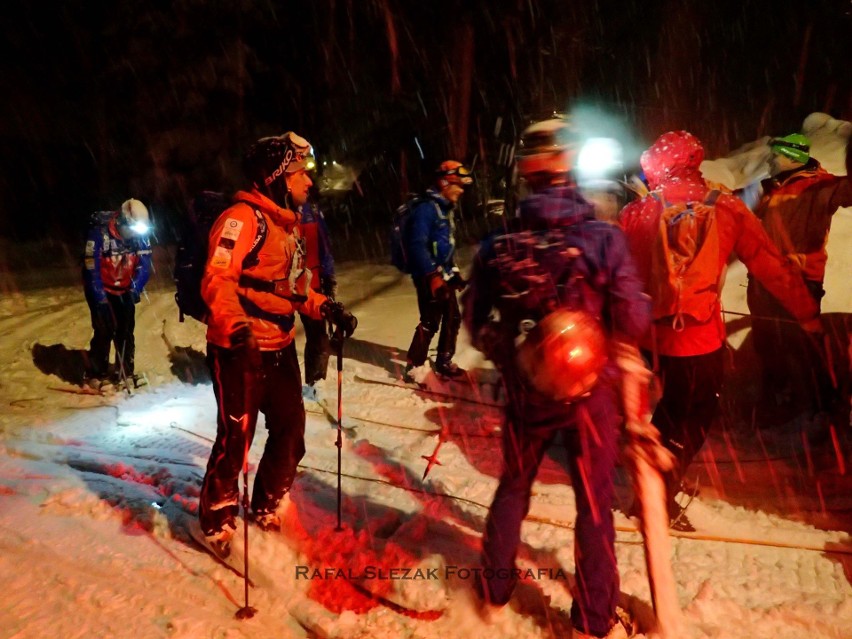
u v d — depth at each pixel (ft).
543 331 9.41
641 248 12.87
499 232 10.21
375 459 16.12
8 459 16.74
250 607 11.03
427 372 21.12
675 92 50.70
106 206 56.34
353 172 55.62
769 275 13.30
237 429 11.75
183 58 55.72
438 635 10.48
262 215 11.65
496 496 10.52
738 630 10.53
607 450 9.92
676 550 12.50
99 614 10.91
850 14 48.29
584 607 10.01
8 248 47.80
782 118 48.06
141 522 13.39
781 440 16.43
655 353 12.87
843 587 11.48
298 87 58.34
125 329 21.43
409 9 53.52
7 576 11.84
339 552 12.32
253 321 11.87
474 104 52.70
